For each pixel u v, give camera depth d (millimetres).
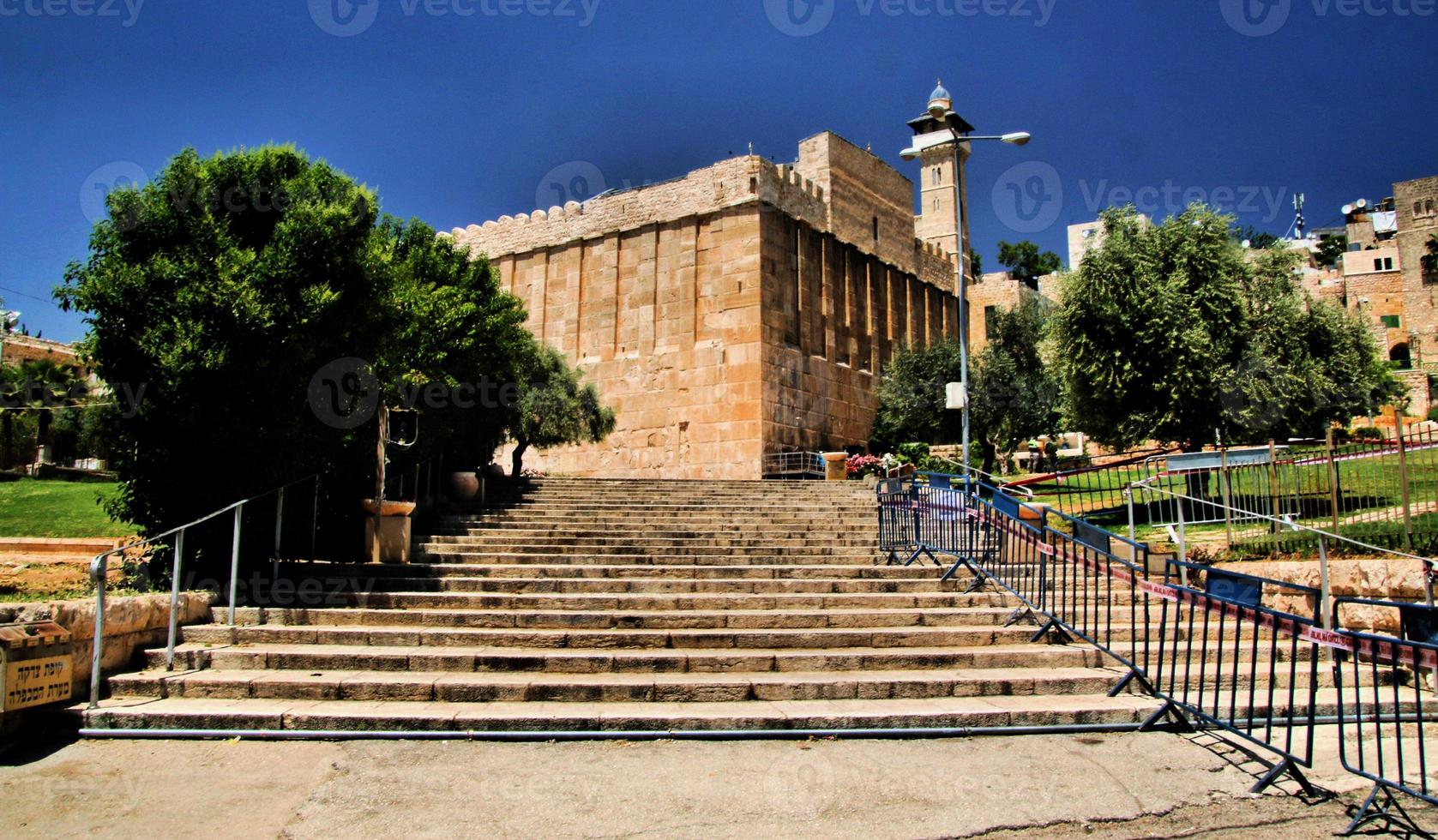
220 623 9016
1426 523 11000
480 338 17750
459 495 17031
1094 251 21391
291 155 10711
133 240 9773
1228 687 7887
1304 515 12773
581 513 15969
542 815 5258
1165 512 16625
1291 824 5297
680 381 29859
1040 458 32406
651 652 8297
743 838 4973
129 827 5031
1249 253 22609
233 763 6090
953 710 7023
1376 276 56844
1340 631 5664
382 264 11211
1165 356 19953
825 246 32562
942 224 47281
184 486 10039
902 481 12664
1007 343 29703
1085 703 7320
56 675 6738
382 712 6773
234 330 9469
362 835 4957
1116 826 5227
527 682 7363
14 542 14148
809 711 6945
